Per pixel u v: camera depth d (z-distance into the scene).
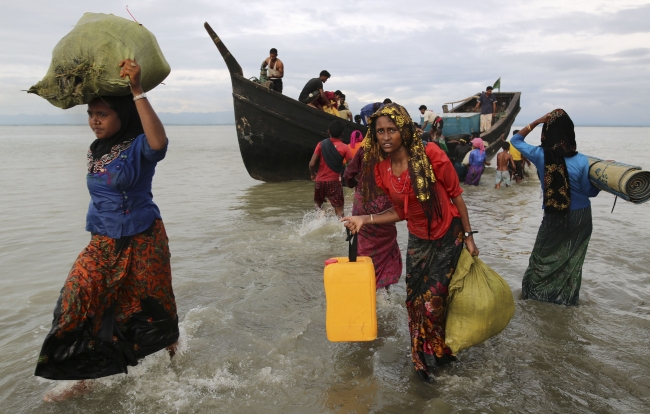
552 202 4.61
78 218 8.55
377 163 3.36
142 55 2.98
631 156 24.64
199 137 67.06
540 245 4.76
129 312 3.25
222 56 13.05
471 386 3.29
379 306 4.71
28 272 5.59
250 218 8.72
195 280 5.33
